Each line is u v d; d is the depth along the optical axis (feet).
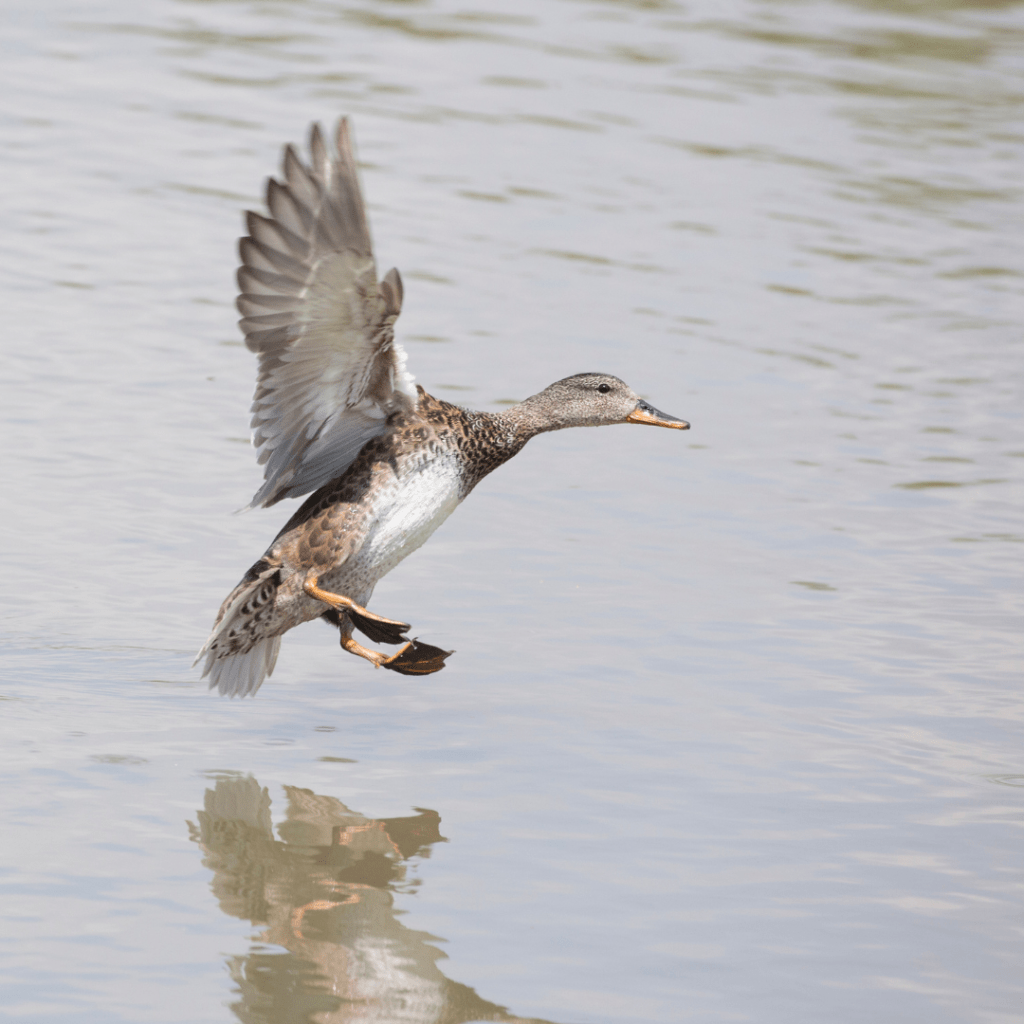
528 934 25.46
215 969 23.95
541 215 70.44
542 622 38.73
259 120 79.00
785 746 32.89
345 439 32.45
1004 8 115.14
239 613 31.81
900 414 54.19
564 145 79.56
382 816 29.35
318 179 27.02
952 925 26.25
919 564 42.98
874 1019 23.40
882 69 98.63
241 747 32.07
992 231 73.41
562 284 63.36
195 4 100.53
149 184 70.13
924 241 71.61
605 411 36.09
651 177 76.33
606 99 87.30
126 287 60.03
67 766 30.53
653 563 42.52
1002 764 32.40
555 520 45.34
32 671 34.50
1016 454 51.31
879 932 25.93
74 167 71.41
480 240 67.00
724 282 65.21
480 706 34.47
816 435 52.24
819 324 61.87
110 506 43.60
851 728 33.76
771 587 41.19
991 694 35.53
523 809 29.86
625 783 31.07
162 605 38.22
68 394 50.85
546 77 90.27
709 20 106.73
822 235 71.31
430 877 27.14
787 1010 23.56
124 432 48.60
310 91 83.97
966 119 90.02
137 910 25.53
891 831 29.48
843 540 44.47
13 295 58.18
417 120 80.94
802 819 29.84
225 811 29.19
